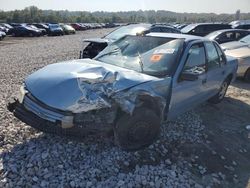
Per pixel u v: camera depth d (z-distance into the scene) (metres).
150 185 3.55
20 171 3.51
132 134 3.98
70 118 3.56
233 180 3.95
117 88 3.78
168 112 4.55
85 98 3.62
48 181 3.39
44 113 3.66
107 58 5.09
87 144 4.18
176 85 4.50
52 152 3.90
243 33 13.92
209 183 3.79
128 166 3.86
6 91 7.10
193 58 5.00
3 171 3.49
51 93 3.74
